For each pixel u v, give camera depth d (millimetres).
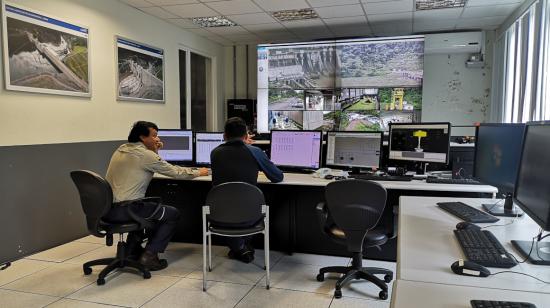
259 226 2855
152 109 5438
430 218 2020
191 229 3967
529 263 1395
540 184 1423
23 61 3480
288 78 6789
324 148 3742
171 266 3328
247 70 7664
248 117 7426
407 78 6152
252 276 3096
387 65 6227
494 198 2539
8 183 3410
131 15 5004
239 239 3318
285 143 3791
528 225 1870
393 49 6180
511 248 1550
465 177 3348
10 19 3352
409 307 1063
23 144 3541
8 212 3416
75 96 4086
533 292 1155
